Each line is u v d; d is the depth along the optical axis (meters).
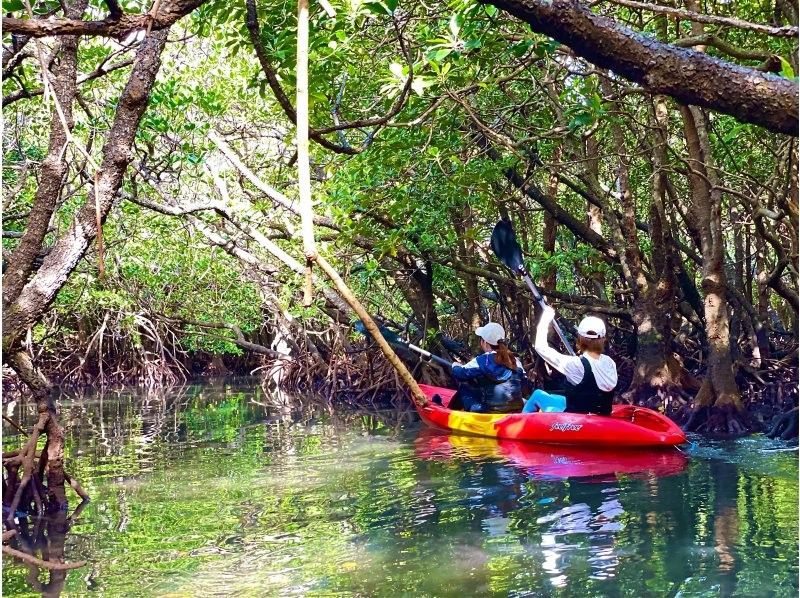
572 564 4.25
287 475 7.14
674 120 11.96
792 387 10.66
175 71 11.79
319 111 8.34
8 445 9.37
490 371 9.38
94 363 20.86
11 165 8.26
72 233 5.39
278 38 5.75
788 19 8.06
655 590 3.84
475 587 3.96
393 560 4.45
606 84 9.77
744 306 11.62
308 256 2.70
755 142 10.63
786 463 6.86
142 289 19.03
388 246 10.09
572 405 8.39
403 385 13.79
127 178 10.02
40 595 4.10
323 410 13.11
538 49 5.90
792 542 4.49
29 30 2.87
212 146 9.20
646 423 8.28
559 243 14.42
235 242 10.88
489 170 9.21
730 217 12.08
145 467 7.82
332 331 16.98
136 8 6.32
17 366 5.96
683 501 5.53
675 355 11.88
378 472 7.11
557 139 9.62
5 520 5.48
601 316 12.99
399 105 5.23
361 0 4.81
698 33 8.25
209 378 22.42
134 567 4.51
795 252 10.50
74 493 6.66
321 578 4.19
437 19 7.11
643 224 13.17
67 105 5.48
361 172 9.45
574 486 6.18
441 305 15.45
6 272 5.43
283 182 11.88
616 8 8.99
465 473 6.89
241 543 4.92
